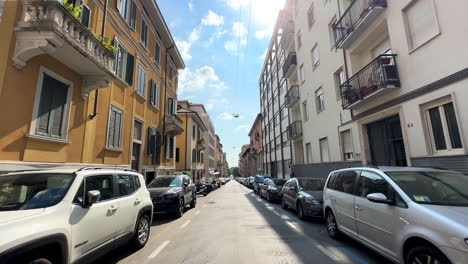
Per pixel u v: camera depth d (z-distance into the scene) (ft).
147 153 48.08
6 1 18.93
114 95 35.83
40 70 21.81
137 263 14.07
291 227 23.31
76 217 10.76
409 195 11.45
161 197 28.66
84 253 11.02
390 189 12.51
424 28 22.74
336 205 18.07
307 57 56.13
